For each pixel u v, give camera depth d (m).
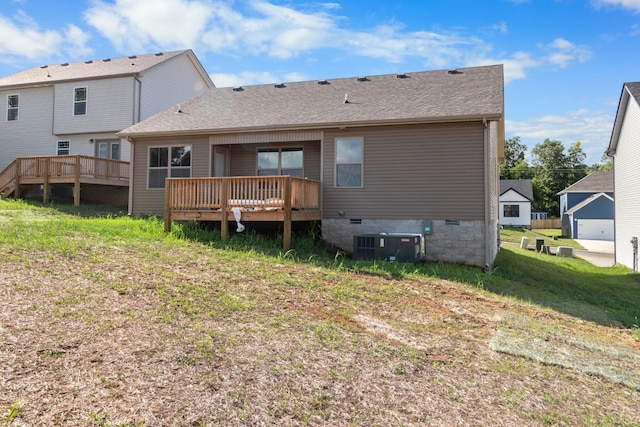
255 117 12.68
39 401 2.80
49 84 19.22
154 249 8.32
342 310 5.73
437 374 4.11
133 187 13.62
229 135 12.52
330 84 14.58
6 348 3.41
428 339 5.04
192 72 22.36
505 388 3.99
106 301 4.84
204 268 7.11
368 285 7.31
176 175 13.11
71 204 16.17
